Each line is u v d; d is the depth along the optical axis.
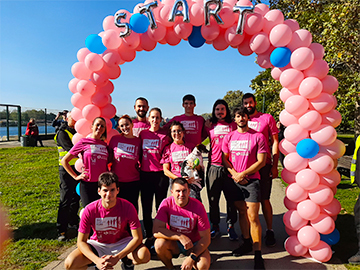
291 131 3.36
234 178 3.38
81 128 3.83
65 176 3.94
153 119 3.78
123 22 3.56
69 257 2.83
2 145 17.11
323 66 3.29
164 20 3.51
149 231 3.71
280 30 3.27
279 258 3.40
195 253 2.88
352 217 4.55
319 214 3.29
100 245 3.00
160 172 3.73
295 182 3.46
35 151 14.07
